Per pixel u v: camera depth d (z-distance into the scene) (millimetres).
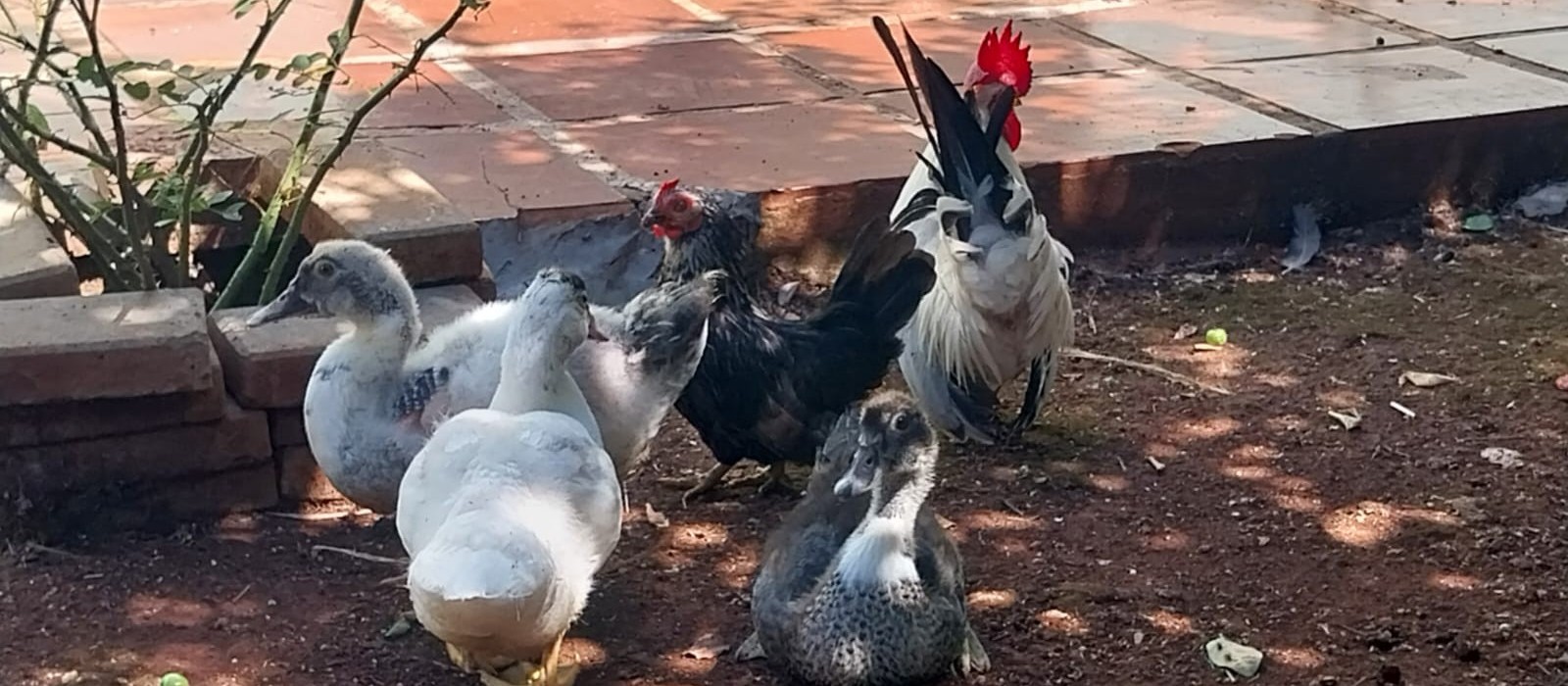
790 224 3664
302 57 3121
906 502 2604
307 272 2799
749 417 3002
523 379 2703
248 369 2914
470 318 2916
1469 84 4176
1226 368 3451
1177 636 2758
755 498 3088
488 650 2557
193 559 2865
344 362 2814
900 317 3023
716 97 4129
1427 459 3166
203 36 4332
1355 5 4836
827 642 2598
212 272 3480
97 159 3094
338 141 3170
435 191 3350
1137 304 3676
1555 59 4367
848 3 4871
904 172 3723
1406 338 3551
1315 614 2801
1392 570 2895
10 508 2865
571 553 2545
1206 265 3828
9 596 2773
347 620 2758
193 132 3357
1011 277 3021
